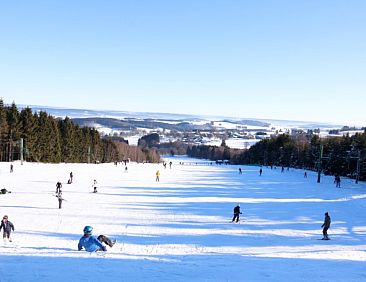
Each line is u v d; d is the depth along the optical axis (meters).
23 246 18.39
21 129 109.06
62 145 130.50
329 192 56.03
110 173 83.31
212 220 29.50
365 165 85.06
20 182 54.25
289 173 107.44
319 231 25.95
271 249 19.94
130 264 14.23
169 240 21.66
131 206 35.66
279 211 35.28
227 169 126.69
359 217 32.47
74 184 55.41
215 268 14.05
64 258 15.20
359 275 13.50
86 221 26.94
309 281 12.52
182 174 93.31
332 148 108.81
